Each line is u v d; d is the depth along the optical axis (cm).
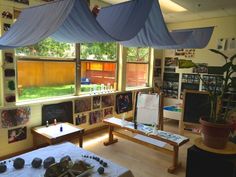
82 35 286
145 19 265
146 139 359
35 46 346
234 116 232
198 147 192
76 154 227
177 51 607
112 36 258
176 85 616
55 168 182
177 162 313
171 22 602
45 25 221
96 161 214
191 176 197
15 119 323
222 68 196
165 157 346
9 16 299
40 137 328
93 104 445
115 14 279
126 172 197
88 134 440
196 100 412
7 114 313
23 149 338
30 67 344
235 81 192
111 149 372
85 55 430
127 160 334
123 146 387
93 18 228
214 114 201
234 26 507
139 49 569
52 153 227
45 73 367
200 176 191
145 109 387
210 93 214
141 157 345
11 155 324
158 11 267
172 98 628
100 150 367
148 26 305
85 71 434
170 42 343
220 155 182
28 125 340
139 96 395
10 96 315
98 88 469
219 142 186
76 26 260
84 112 428
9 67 309
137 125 368
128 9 263
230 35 514
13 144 325
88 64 438
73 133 326
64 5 215
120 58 504
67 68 400
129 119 539
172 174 297
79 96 416
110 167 203
